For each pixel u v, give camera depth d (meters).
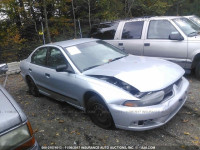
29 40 11.56
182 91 3.21
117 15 13.04
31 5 11.32
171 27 5.27
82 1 12.61
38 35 11.60
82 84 3.36
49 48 4.38
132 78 2.99
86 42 4.37
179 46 5.03
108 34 6.67
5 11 11.07
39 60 4.68
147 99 2.75
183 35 5.02
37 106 4.54
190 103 3.93
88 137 3.13
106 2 12.64
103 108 3.13
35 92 5.09
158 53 5.45
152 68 3.31
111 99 2.91
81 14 13.33
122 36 6.25
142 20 5.91
